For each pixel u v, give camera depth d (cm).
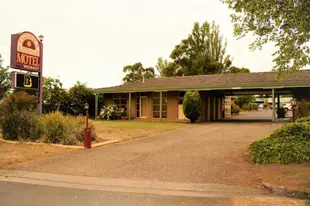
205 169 686
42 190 552
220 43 4419
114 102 2711
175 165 730
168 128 1667
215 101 2516
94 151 953
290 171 623
